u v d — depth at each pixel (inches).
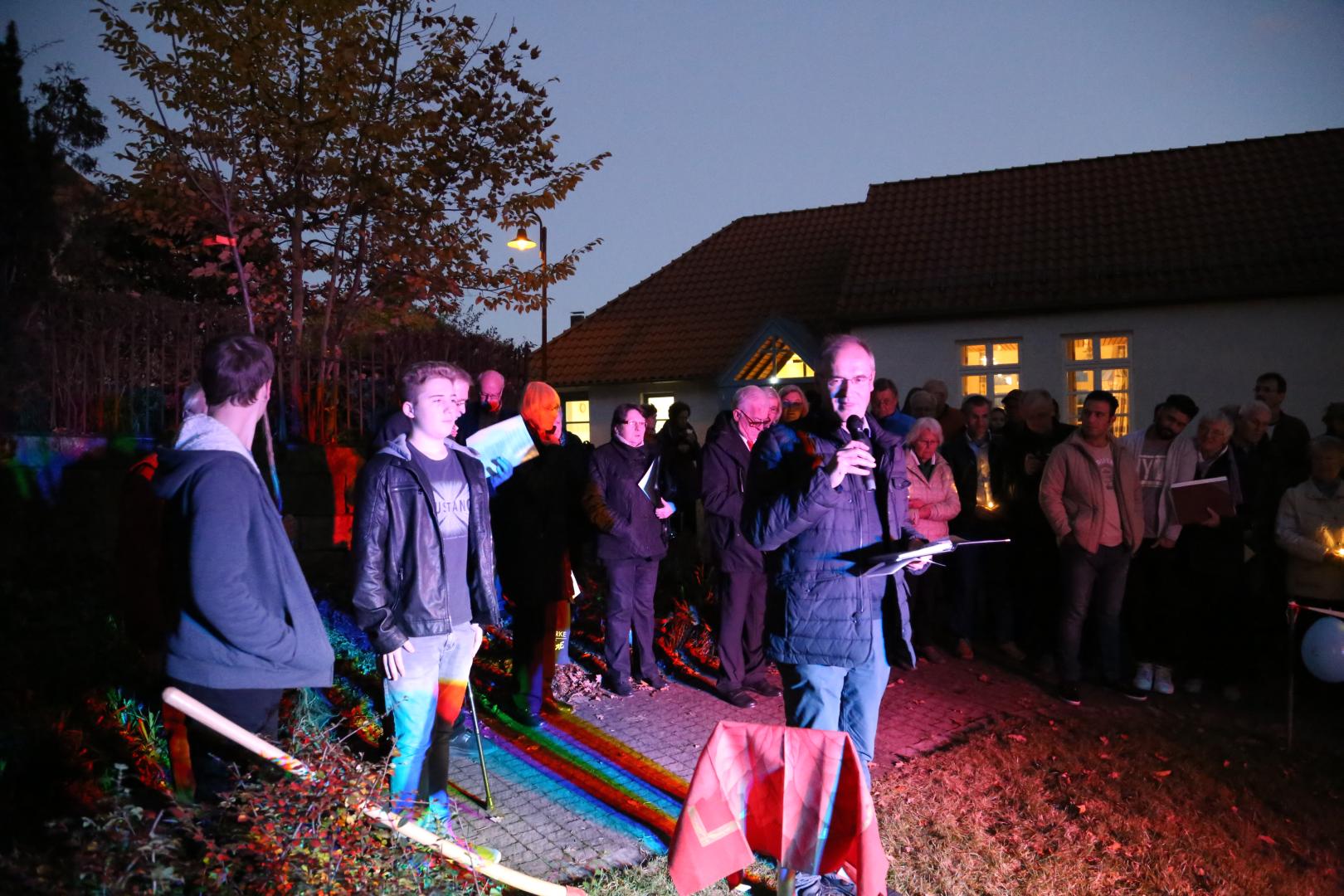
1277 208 650.8
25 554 267.3
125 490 121.5
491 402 235.9
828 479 126.5
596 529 233.1
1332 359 589.6
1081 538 241.8
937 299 666.2
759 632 245.4
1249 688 254.7
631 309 937.5
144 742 162.7
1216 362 611.5
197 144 306.3
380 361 347.6
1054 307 633.6
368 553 132.6
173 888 91.7
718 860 112.9
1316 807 178.4
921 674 263.9
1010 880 146.8
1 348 283.0
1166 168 729.0
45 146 329.7
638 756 196.9
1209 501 239.5
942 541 130.4
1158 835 164.4
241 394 109.7
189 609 105.0
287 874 93.7
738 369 784.9
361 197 345.7
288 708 177.6
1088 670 267.0
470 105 361.7
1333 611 209.9
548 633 213.5
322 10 305.7
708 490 231.9
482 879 121.9
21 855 110.9
